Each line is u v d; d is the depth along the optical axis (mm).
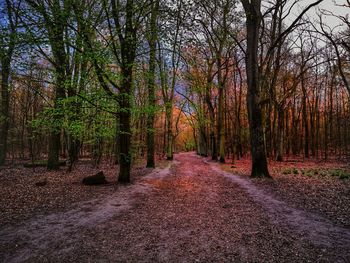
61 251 5145
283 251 5039
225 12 20078
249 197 10047
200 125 39469
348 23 17109
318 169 18766
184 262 4691
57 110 11570
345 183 11828
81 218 7277
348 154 34688
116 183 13180
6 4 10719
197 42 14328
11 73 12273
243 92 38469
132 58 12781
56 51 13078
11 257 4871
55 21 10125
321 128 42812
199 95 36594
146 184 13180
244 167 22734
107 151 24609
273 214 7559
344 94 38406
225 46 26844
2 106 19469
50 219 7145
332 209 7738
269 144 31688
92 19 11250
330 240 5465
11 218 7125
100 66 11438
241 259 4770
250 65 15711
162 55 17500
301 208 8086
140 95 18859
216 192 11242
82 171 18172
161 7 13039
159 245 5465
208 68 28609
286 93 29000
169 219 7270
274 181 13461
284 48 28875
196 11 13711
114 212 7934
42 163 20984
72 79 11820
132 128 19016
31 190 10797
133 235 6031
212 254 5008
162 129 39781
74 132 13242
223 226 6629
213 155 33500
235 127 35688
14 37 9117
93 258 4855
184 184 13477
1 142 20328
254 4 15391
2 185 11914
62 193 10461
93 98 11125
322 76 32062
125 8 11992
